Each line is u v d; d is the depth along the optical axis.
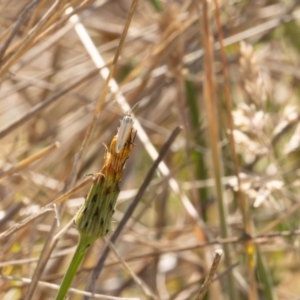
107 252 0.41
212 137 0.44
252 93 0.45
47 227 0.49
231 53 0.59
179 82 0.49
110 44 0.57
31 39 0.40
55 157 0.56
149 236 0.54
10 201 0.51
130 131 0.33
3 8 0.49
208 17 0.44
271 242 0.47
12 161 0.53
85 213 0.34
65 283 0.34
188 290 0.52
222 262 0.45
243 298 0.49
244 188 0.44
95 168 0.56
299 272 0.54
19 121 0.44
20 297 0.44
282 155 0.46
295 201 0.49
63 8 0.40
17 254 0.45
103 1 0.52
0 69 0.41
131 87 0.54
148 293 0.41
